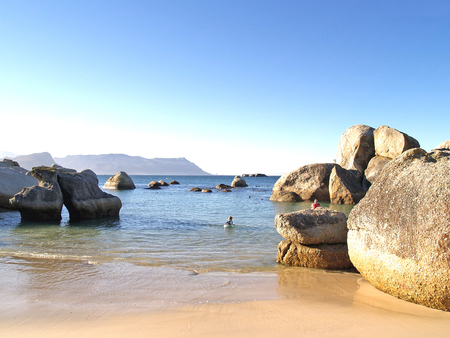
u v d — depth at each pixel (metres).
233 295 5.80
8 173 20.20
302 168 31.59
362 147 31.22
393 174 5.66
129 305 5.17
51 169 16.22
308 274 7.40
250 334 4.00
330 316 4.68
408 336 3.91
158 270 7.56
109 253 9.35
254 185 76.38
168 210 22.36
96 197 17.28
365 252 5.67
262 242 11.27
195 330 4.13
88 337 3.91
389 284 5.16
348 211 21.78
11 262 8.09
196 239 11.73
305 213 8.44
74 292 5.86
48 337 3.92
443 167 4.95
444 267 4.34
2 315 4.68
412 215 4.87
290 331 4.10
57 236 11.99
